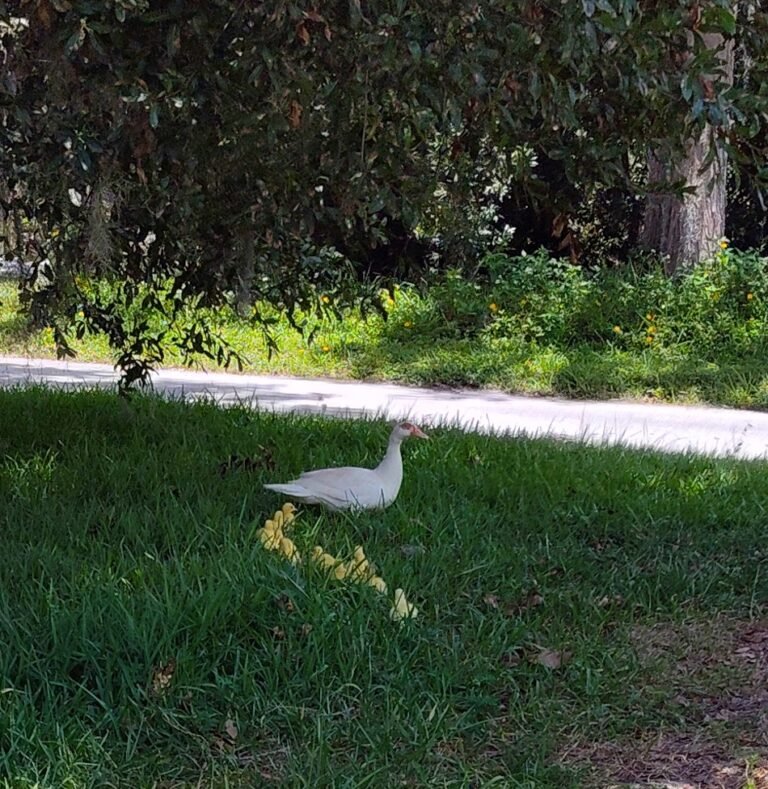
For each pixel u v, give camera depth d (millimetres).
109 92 4863
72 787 4312
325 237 6605
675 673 5145
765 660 5250
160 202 6191
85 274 7121
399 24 4609
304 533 6062
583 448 8180
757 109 4902
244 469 7039
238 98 5004
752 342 13344
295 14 4547
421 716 4699
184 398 9344
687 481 7352
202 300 7199
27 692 4582
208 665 4840
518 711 4816
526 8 4672
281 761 4520
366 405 11305
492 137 5301
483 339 14398
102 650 4785
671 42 4867
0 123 5383
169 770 4449
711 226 15117
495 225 17500
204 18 4715
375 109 4973
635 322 14188
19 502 6375
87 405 8914
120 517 6145
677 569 5934
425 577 5699
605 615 5516
